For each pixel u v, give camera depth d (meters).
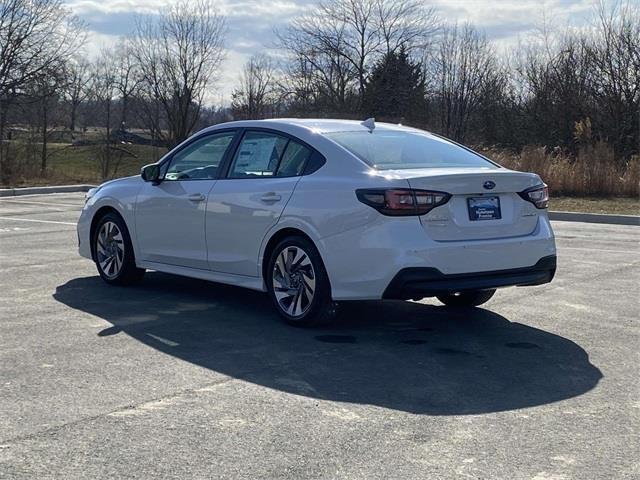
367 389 4.85
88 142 30.55
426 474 3.61
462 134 42.00
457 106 42.81
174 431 4.10
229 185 6.87
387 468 3.67
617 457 3.85
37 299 7.34
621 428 4.24
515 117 40.56
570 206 19.55
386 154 6.34
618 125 34.41
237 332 6.21
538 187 6.31
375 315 6.93
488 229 5.98
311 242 6.16
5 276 8.52
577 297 7.74
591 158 23.19
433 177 5.76
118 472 3.60
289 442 3.97
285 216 6.30
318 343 5.92
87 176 27.39
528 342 6.03
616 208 19.05
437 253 5.69
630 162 23.11
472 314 7.00
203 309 7.03
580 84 36.91
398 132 6.91
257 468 3.66
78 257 9.88
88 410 4.39
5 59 26.78
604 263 10.05
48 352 5.54
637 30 35.59
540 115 38.44
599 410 4.52
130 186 7.86
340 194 5.96
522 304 7.41
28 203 18.50
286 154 6.59
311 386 4.88
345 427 4.19
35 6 27.39
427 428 4.20
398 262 5.64
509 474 3.63
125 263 7.89
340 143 6.36
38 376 4.98
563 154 26.95
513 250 6.02
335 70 42.28
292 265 6.34
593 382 5.05
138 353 5.55
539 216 6.31
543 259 6.22
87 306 7.07
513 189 6.12
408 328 6.45
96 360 5.36
